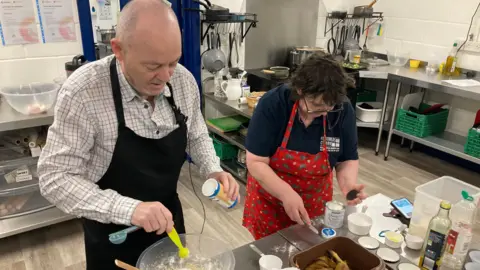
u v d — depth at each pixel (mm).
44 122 2184
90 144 1145
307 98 1283
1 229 2256
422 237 1251
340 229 1313
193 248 1173
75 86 1100
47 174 1082
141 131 1196
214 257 1140
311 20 4121
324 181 1583
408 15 3916
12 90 2410
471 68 3482
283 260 1148
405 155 3930
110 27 2902
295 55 3748
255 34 3779
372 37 4352
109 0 2824
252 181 1702
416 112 3615
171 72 1027
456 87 3023
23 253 2314
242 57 3783
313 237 1269
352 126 1499
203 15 3326
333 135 1486
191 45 3297
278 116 1440
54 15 2486
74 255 2305
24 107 2156
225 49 3664
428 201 1231
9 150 2387
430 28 3740
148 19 940
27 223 2320
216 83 3408
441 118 3637
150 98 1224
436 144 3355
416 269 1101
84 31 2592
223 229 2615
